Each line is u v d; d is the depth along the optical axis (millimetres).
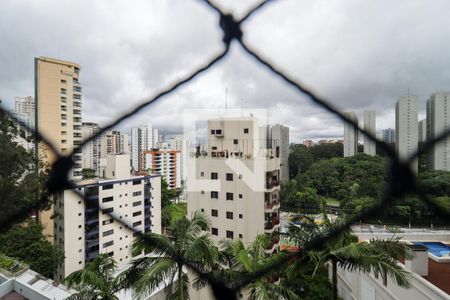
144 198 24516
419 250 9305
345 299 12844
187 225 7402
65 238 17672
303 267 6992
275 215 18078
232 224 16797
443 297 7566
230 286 3037
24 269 14727
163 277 6348
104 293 8242
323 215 7945
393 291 9570
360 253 7293
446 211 1670
